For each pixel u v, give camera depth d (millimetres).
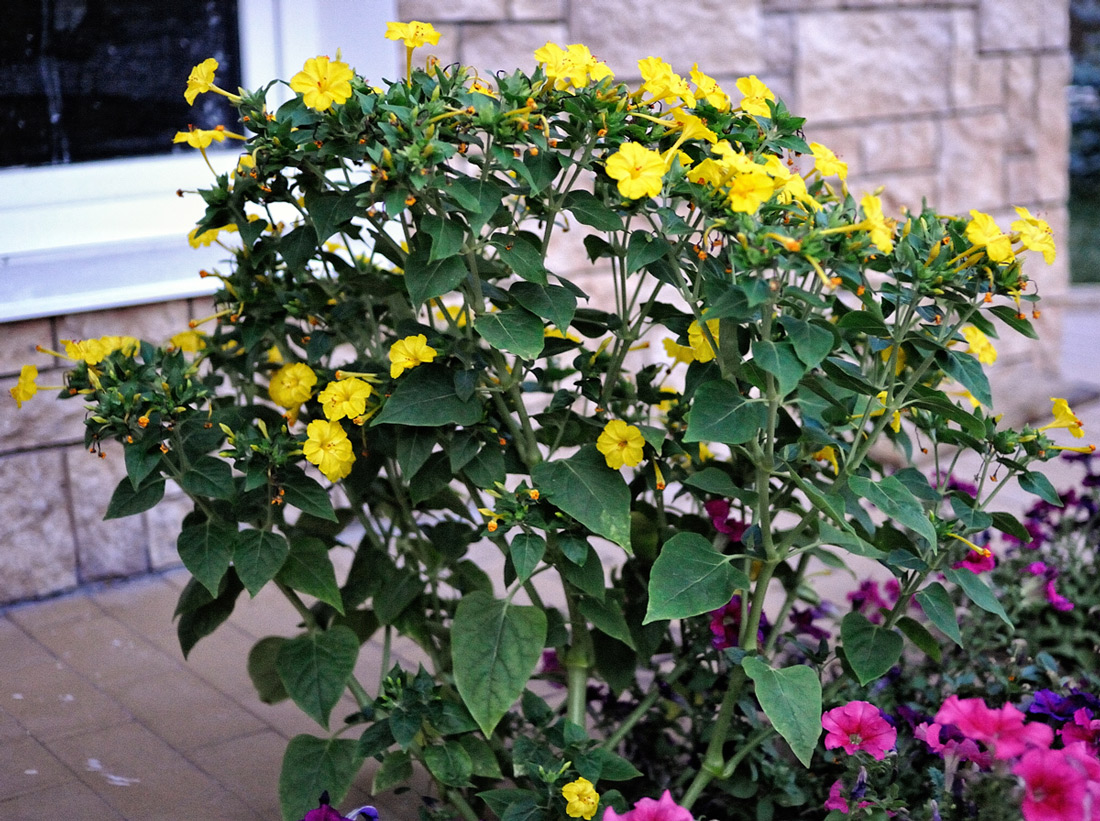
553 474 1899
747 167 1692
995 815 1840
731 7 4262
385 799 2355
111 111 3459
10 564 3217
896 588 2812
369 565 2236
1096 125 10102
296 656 2027
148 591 3359
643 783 2285
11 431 3154
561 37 3896
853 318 1863
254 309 2168
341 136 1816
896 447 2230
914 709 2246
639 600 2160
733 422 1729
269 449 1940
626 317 2023
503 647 1901
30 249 3246
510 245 1880
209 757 2490
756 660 1850
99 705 2701
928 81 4918
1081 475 4234
